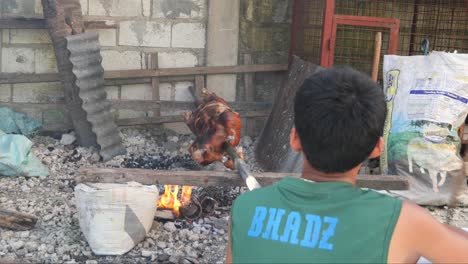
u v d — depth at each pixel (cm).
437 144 510
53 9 625
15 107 683
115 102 689
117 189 397
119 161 632
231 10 699
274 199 183
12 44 669
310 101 173
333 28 576
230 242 190
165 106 704
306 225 172
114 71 681
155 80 698
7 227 432
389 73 543
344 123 170
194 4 694
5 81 669
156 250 418
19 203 499
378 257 165
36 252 404
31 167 571
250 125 724
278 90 717
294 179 184
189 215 468
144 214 409
